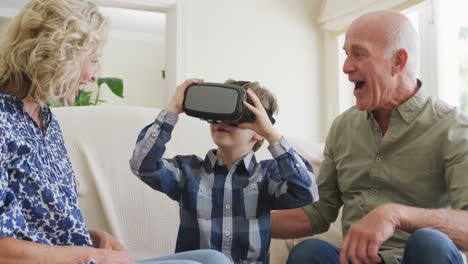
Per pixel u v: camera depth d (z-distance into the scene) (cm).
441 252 100
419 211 112
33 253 79
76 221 91
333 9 291
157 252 159
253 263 121
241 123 115
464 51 229
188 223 122
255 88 129
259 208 124
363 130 143
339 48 299
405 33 134
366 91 136
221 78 288
